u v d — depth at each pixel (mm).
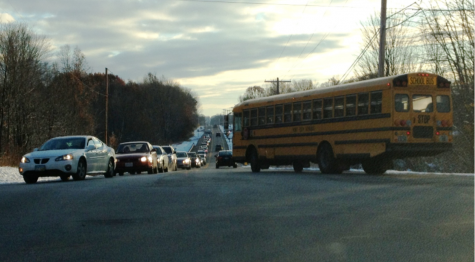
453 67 27094
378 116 17703
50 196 11953
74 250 6383
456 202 9672
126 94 118688
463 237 6723
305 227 7547
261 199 10750
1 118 43406
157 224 8016
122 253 6172
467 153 25703
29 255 6156
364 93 18375
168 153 37156
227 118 27828
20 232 7574
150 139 111812
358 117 18578
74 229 7738
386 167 19812
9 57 44594
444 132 17859
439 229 7242
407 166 29016
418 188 12133
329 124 19984
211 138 178500
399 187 12516
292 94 22406
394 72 38594
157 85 135500
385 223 7746
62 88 58875
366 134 18188
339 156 19438
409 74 17516
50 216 8977
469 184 12969
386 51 38812
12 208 10047
